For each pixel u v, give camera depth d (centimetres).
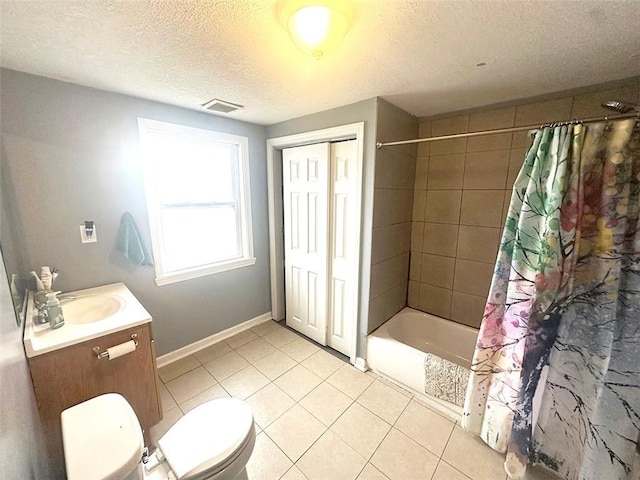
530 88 172
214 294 260
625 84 161
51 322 132
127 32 111
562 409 134
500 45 121
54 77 157
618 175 113
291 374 222
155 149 215
